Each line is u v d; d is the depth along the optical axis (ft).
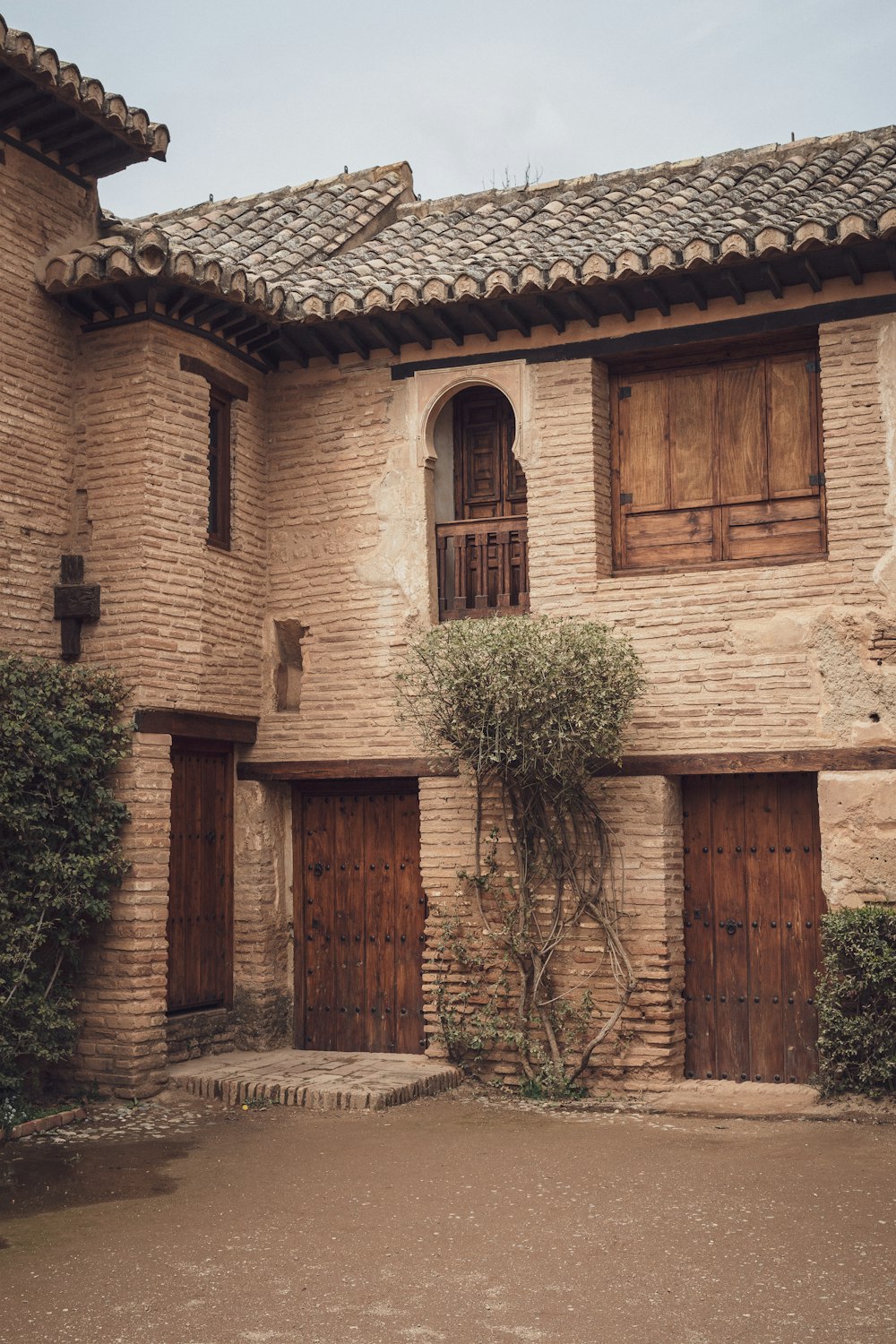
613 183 47.73
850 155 43.16
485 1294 22.25
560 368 40.34
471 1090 38.86
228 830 43.14
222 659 41.34
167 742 38.88
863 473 36.73
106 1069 37.45
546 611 39.93
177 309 39.40
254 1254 24.38
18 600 37.55
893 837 35.63
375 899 43.11
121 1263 23.97
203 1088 37.81
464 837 40.32
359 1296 22.25
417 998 42.32
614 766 38.63
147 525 38.52
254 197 51.47
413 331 40.81
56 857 35.47
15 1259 24.26
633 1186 28.35
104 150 39.19
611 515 40.55
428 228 47.21
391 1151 31.65
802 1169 29.37
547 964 38.96
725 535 39.27
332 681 42.57
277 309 40.55
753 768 37.27
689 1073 38.88
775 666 37.27
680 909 38.86
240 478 42.75
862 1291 21.98
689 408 39.96
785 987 38.11
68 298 39.06
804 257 35.86
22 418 37.81
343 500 42.93
